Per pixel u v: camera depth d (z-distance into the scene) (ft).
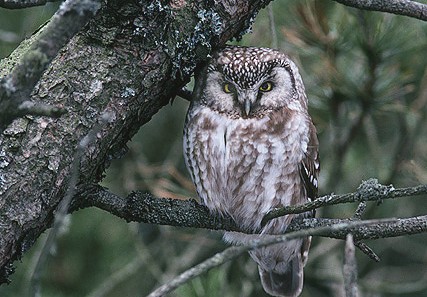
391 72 33.53
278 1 33.30
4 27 38.99
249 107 27.68
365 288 38.01
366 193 19.52
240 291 37.68
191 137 28.37
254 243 15.84
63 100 19.74
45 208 19.52
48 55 14.44
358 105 34.83
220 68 28.12
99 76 20.13
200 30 21.27
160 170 36.88
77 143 19.71
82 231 40.63
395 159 37.09
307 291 40.32
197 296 29.58
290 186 28.19
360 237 21.88
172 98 22.61
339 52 33.45
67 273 40.37
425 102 36.42
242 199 27.78
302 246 31.17
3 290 38.19
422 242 42.93
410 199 39.83
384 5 24.36
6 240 19.04
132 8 20.21
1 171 18.99
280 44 33.63
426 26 33.12
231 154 27.78
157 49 20.70
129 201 23.03
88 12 14.58
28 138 19.26
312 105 34.86
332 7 32.96
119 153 21.77
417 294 41.98
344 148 36.47
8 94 14.17
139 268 40.40
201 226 25.96
